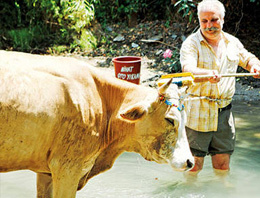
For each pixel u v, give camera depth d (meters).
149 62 9.03
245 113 6.59
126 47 9.98
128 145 3.36
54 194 3.15
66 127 3.08
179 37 10.01
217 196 4.15
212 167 4.83
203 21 4.20
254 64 4.35
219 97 4.37
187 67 4.14
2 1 10.73
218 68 4.31
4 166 3.01
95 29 10.70
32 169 3.21
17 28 10.63
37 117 2.92
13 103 2.83
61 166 3.12
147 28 10.70
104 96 3.33
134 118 3.03
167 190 4.29
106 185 4.41
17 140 2.90
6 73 2.86
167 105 3.18
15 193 4.19
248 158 5.02
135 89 3.35
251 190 4.27
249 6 10.04
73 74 3.17
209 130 4.41
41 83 2.98
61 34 10.51
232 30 9.95
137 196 4.16
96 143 3.27
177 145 3.23
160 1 11.18
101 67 8.82
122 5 11.17
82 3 10.24
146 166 4.92
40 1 10.40
